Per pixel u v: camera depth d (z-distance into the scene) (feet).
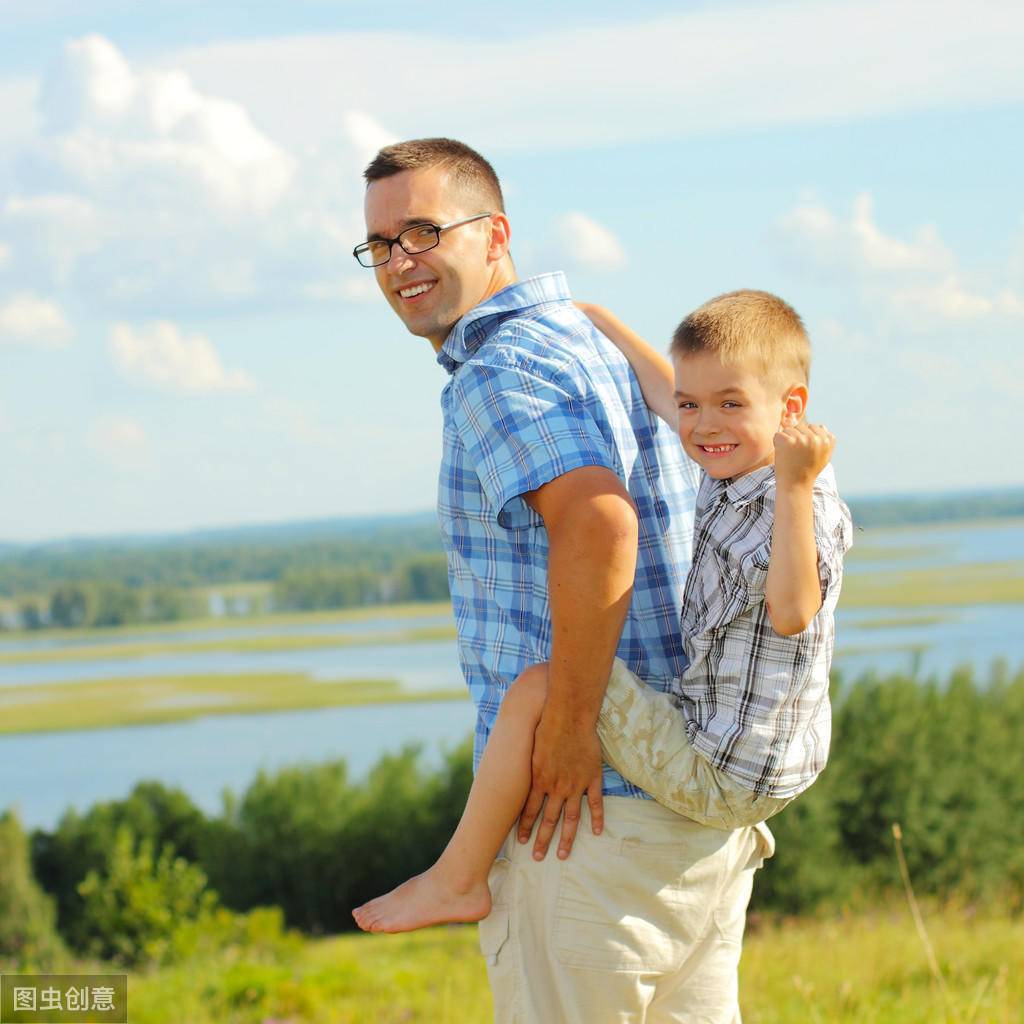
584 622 17.56
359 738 439.63
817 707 18.08
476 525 19.48
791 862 141.08
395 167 20.75
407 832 190.90
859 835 153.07
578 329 20.07
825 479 18.38
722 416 18.22
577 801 18.35
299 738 456.45
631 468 19.66
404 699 571.69
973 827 152.15
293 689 643.45
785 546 16.89
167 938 130.31
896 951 58.59
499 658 19.25
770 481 17.95
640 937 18.52
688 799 17.92
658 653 19.24
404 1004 62.23
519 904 18.99
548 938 18.70
